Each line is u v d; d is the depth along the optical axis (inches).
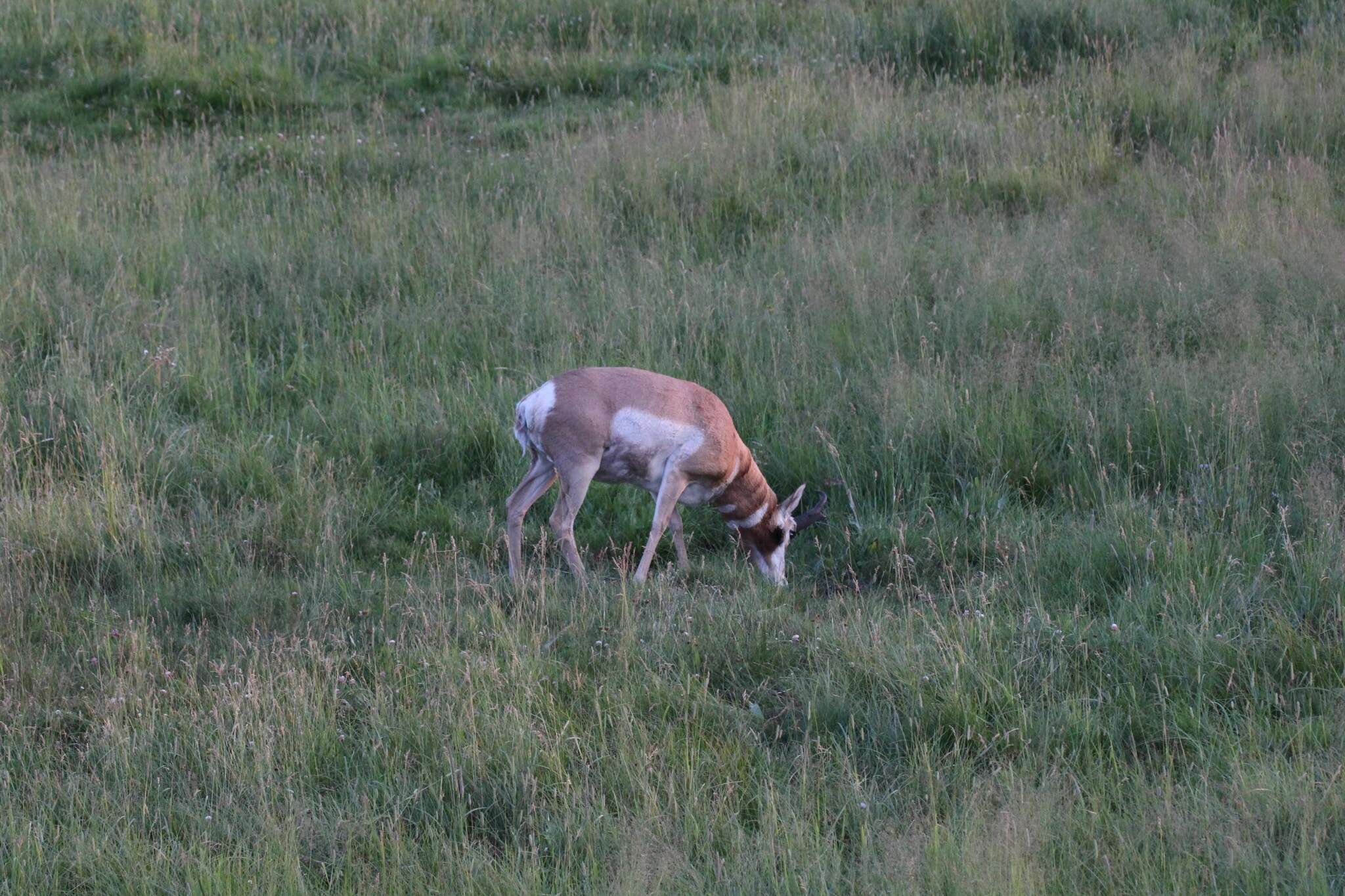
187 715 455.5
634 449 581.0
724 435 589.6
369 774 430.0
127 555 580.7
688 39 1309.1
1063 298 775.7
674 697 467.5
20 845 383.9
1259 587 529.3
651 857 379.6
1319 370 681.0
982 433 669.9
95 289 799.1
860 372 729.6
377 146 1087.6
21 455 639.8
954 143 1018.7
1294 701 459.2
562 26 1325.0
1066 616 521.0
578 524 654.5
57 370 710.5
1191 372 692.1
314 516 614.2
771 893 369.1
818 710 462.0
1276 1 1237.7
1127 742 449.1
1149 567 551.5
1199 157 995.9
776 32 1314.0
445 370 744.3
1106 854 377.4
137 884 373.7
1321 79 1091.9
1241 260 795.4
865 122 1042.7
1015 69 1178.6
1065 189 948.6
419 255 876.0
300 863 385.4
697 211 938.1
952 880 361.7
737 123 1044.5
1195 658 475.8
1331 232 842.8
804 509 661.9
